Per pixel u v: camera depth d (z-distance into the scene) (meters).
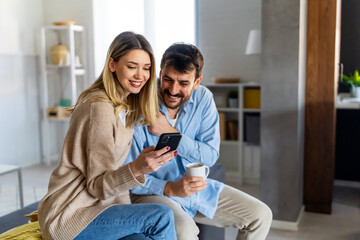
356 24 3.89
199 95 1.75
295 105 2.67
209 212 1.67
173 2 4.36
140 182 1.24
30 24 4.91
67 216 1.23
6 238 1.39
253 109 3.93
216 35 4.27
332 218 3.01
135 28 4.62
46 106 4.92
